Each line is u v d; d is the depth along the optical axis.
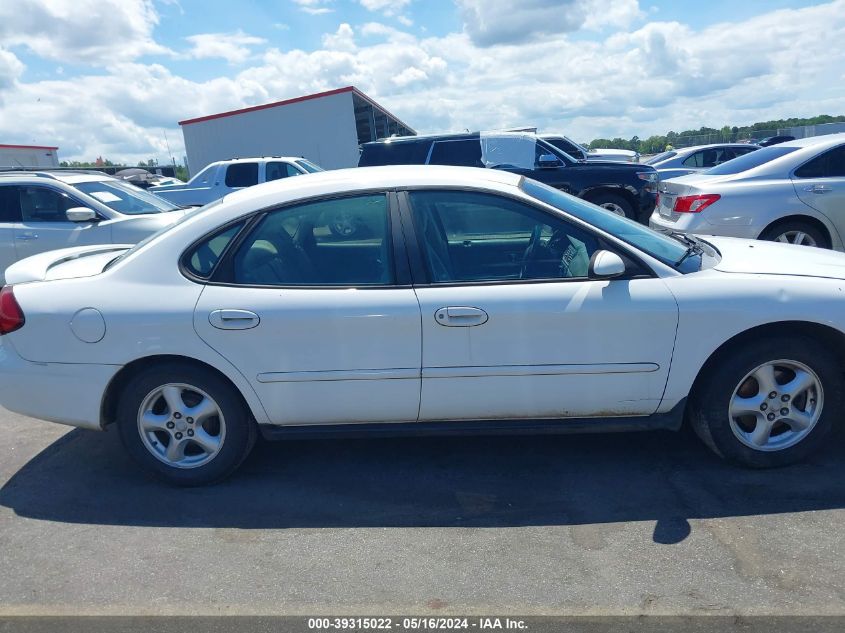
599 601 2.65
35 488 3.80
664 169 17.12
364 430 3.63
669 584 2.73
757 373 3.48
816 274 3.52
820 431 3.53
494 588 2.77
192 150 24.69
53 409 3.66
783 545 2.95
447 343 3.44
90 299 3.56
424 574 2.88
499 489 3.59
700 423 3.60
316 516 3.41
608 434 4.18
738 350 3.44
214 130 24.27
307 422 3.62
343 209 3.61
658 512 3.27
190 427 3.67
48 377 3.62
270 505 3.53
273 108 23.55
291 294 3.49
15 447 4.37
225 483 3.79
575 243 3.56
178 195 13.48
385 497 3.56
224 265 3.57
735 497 3.37
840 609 2.54
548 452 3.98
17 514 3.53
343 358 3.48
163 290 3.54
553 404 3.51
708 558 2.89
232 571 2.96
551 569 2.87
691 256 3.69
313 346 3.47
